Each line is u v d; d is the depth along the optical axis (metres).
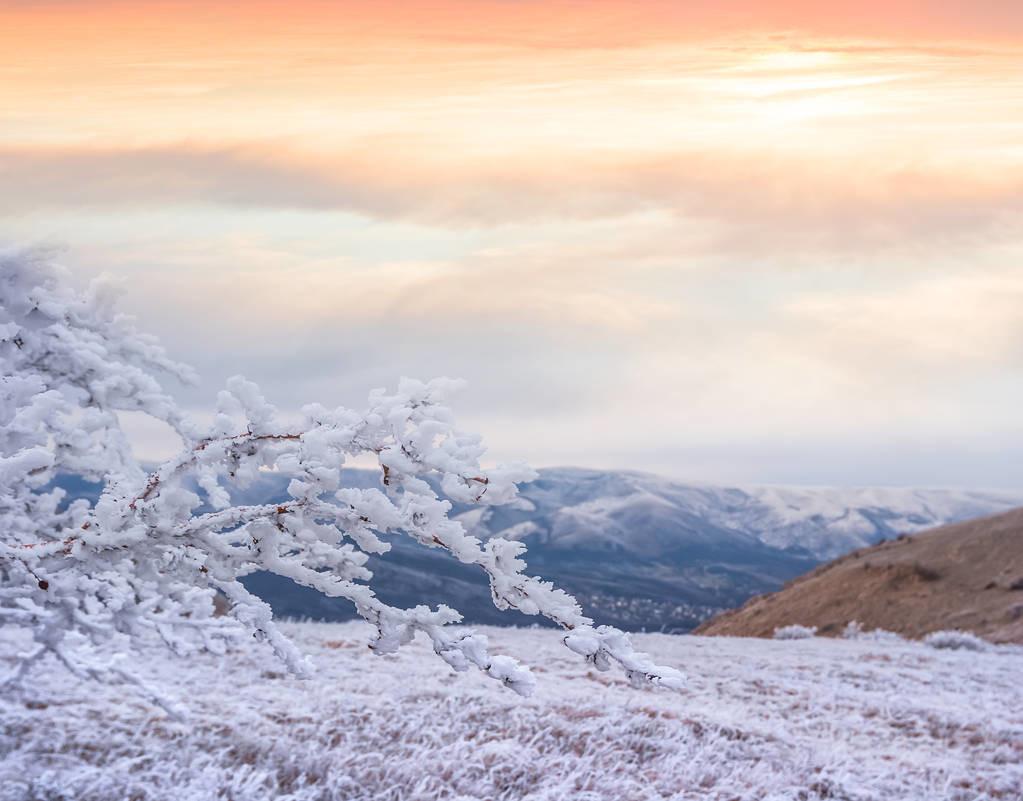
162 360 4.68
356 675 10.95
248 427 4.08
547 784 7.65
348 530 4.18
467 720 9.33
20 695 7.70
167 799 6.10
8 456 3.93
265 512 4.16
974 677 17.11
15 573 4.29
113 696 8.30
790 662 17.17
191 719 7.81
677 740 9.54
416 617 4.34
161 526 4.15
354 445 4.03
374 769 7.36
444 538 4.09
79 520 4.83
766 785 8.61
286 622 15.54
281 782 6.97
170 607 5.20
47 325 4.53
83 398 4.54
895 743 11.15
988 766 10.26
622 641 4.13
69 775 6.11
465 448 4.01
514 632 18.66
